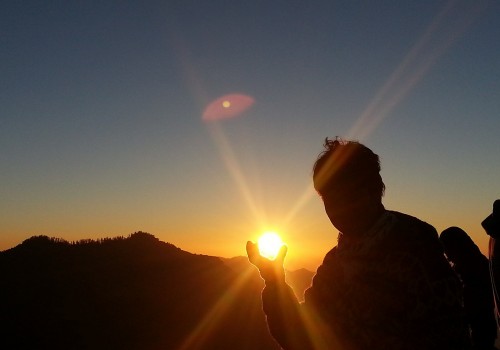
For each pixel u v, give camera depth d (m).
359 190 2.82
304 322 2.92
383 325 2.63
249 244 3.12
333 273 2.97
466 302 3.61
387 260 2.66
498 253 2.75
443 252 2.71
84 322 40.06
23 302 41.06
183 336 41.59
